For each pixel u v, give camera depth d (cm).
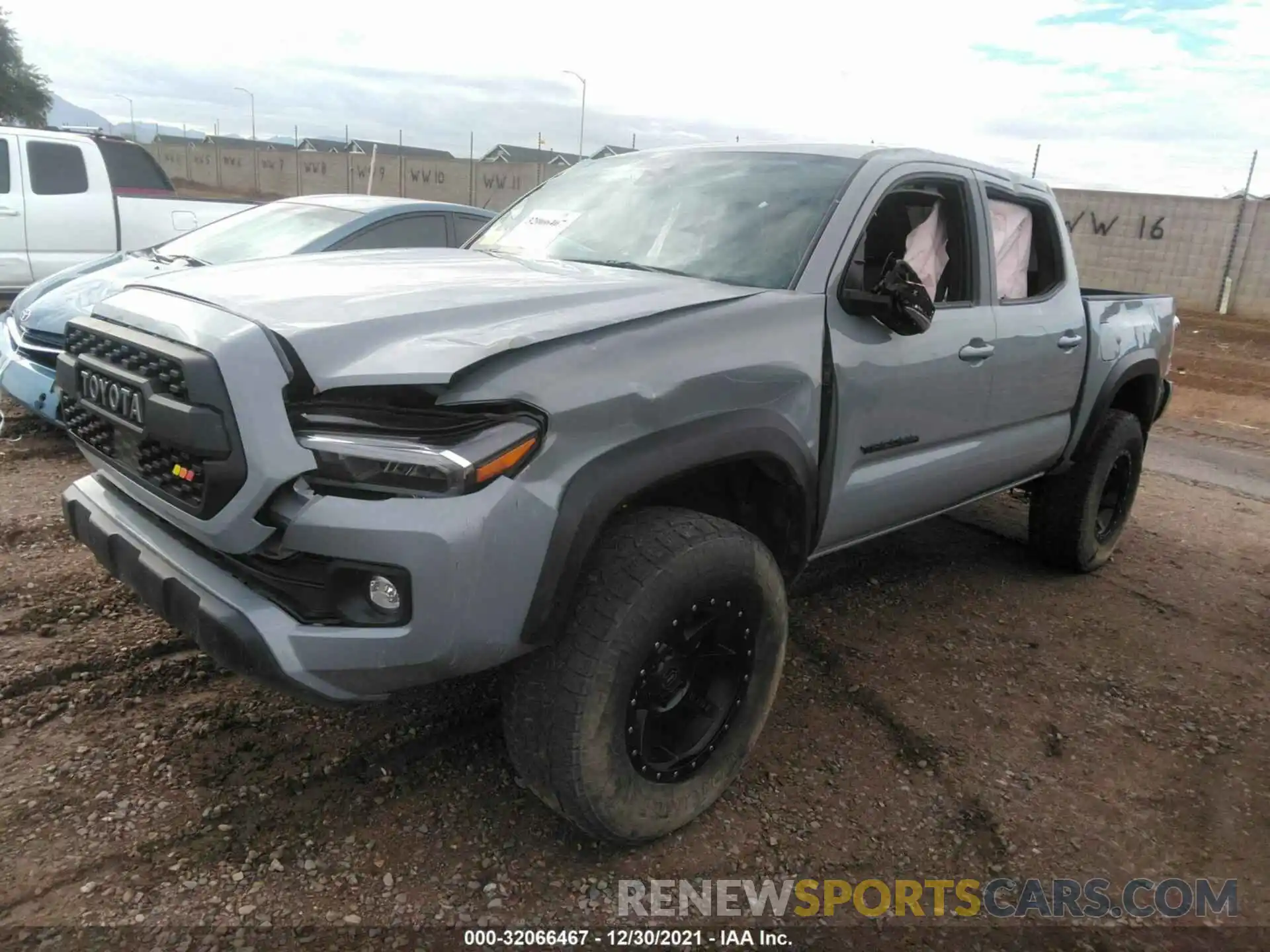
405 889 230
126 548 242
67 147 823
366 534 196
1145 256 2011
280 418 202
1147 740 330
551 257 341
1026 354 382
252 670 208
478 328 223
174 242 648
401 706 305
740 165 349
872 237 331
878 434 313
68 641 324
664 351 238
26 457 516
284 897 223
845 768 298
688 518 244
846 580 456
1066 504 461
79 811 244
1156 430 958
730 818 269
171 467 220
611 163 396
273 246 593
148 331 227
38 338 504
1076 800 292
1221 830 283
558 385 214
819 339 284
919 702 342
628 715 232
